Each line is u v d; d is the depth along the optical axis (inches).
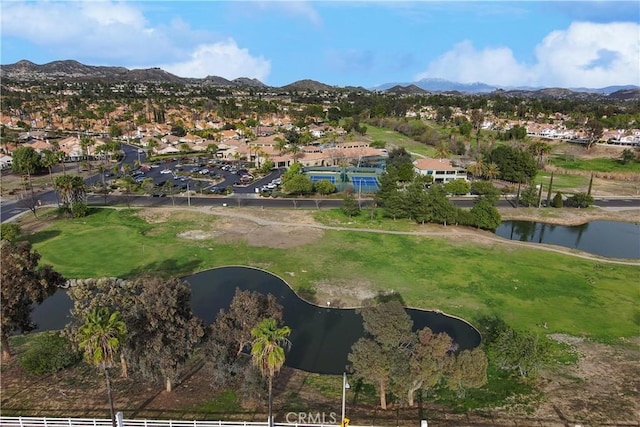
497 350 1818.4
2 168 6161.4
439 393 1683.1
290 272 2906.0
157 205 4441.4
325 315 2406.5
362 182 5546.3
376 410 1553.9
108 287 1844.2
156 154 7608.3
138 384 1668.3
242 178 5610.2
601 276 2888.8
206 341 1596.9
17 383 1665.8
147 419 1451.8
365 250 3282.5
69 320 2313.0
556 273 2920.8
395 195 3976.4
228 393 1617.9
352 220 3993.6
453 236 3604.8
